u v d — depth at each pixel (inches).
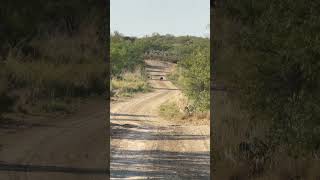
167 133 1092.5
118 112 1747.0
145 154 772.6
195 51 1574.8
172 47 7706.7
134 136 1033.5
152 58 7155.5
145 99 2532.0
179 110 1633.9
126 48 4424.2
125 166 649.0
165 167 650.8
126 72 4333.2
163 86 3804.1
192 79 1551.4
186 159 730.2
